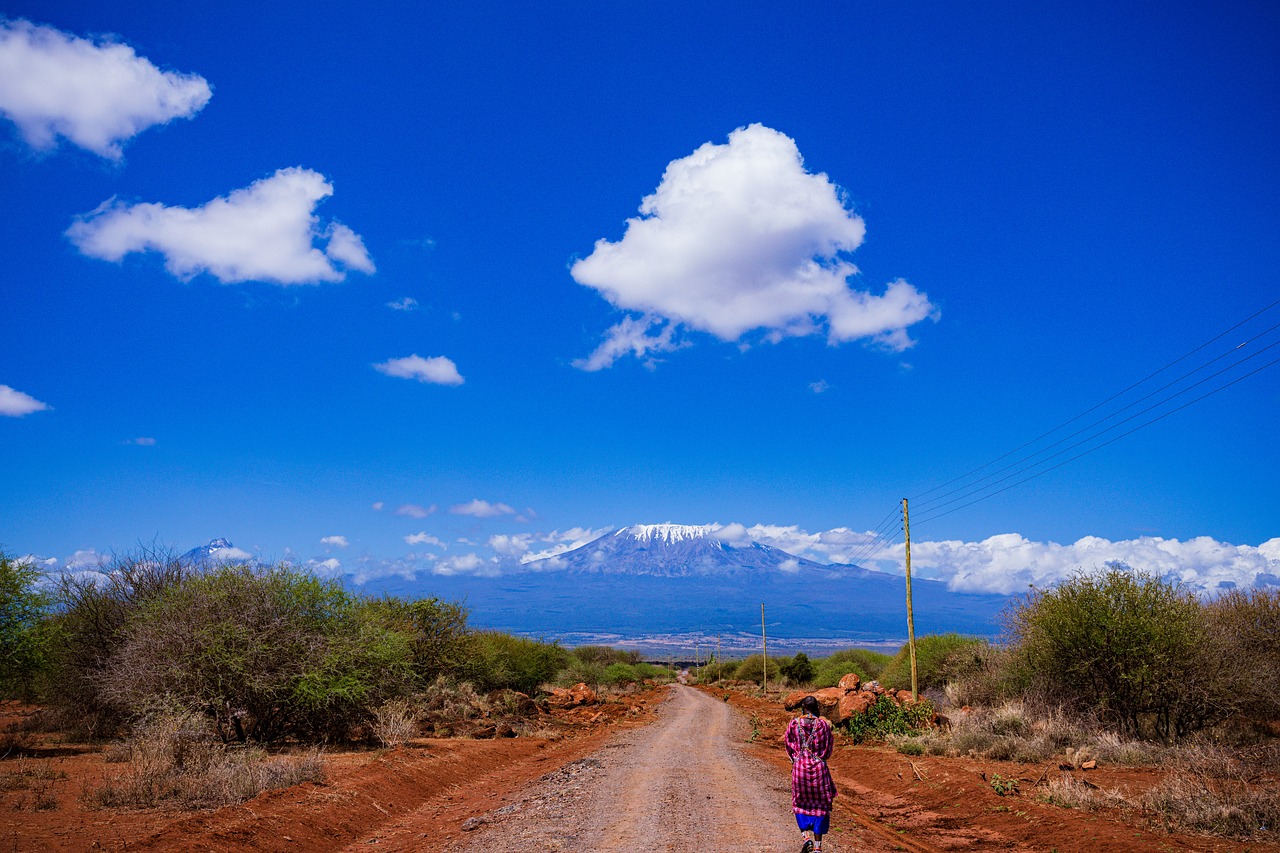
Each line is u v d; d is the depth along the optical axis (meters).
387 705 20.64
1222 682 18.91
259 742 17.92
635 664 111.38
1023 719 19.84
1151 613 20.05
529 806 13.23
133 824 9.84
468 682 35.38
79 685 19.84
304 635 18.36
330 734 19.55
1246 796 10.41
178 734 13.83
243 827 9.91
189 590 18.09
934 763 16.95
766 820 11.51
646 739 26.73
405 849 10.63
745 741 27.09
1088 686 20.78
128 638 18.42
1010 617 23.95
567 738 27.94
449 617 36.12
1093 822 10.46
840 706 25.81
